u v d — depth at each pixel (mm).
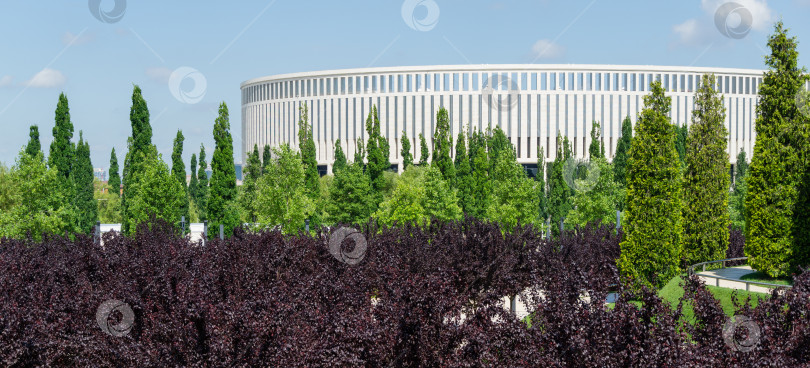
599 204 44750
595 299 12578
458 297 15680
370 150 58375
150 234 33188
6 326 14336
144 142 56531
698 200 30062
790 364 11266
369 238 28500
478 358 12984
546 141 102438
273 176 41719
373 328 13766
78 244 29125
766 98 25203
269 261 23328
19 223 40562
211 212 49812
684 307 20562
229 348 13039
